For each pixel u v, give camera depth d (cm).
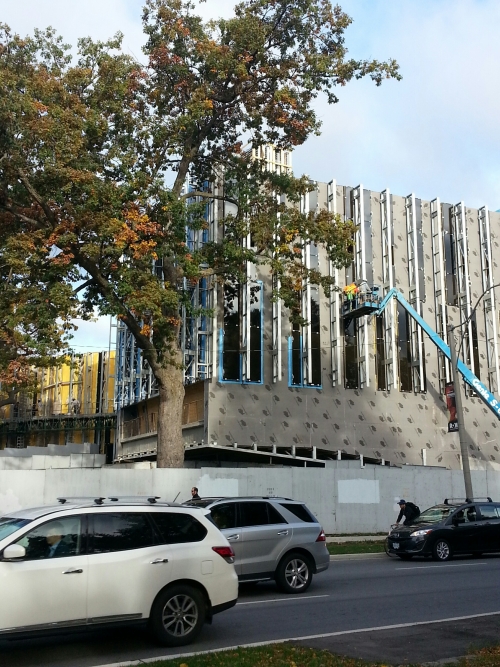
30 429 6494
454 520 2091
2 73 2089
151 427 4519
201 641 945
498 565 1881
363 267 4109
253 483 2625
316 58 2544
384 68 2597
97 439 6181
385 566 1898
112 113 2333
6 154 2183
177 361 2519
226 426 3706
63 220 2153
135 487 2453
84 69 2312
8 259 2105
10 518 906
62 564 837
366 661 791
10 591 799
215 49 2425
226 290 3841
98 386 6544
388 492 2861
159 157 2406
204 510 988
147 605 882
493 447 4291
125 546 889
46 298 2128
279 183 2695
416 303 4253
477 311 4459
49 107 2169
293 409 3856
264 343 3866
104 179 2256
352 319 4100
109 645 923
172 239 2259
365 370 4003
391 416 4069
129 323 2373
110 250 2098
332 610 1182
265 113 2655
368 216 4253
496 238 4653
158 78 2534
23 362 2630
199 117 2414
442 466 3988
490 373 4397
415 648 868
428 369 4231
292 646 866
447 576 1636
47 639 958
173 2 2469
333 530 2733
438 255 4388
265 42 2608
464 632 961
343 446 3919
